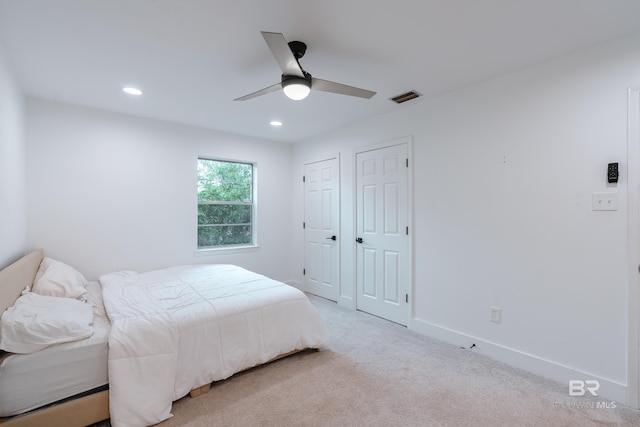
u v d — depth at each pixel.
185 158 3.83
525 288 2.37
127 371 1.72
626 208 1.94
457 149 2.78
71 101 2.99
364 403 1.94
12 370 1.52
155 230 3.60
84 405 1.66
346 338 2.95
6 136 2.06
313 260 4.50
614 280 1.98
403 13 1.69
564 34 1.90
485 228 2.60
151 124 3.57
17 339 1.58
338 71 2.39
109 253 3.30
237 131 4.15
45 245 2.95
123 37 1.91
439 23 1.78
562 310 2.19
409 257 3.19
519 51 2.10
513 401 1.96
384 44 2.01
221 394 2.04
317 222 4.41
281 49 1.62
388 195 3.41
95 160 3.21
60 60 2.19
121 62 2.23
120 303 2.25
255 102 3.04
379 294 3.54
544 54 2.14
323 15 1.70
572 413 1.84
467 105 2.70
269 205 4.63
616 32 1.88
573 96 2.13
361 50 2.08
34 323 1.64
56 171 3.01
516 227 2.42
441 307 2.92
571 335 2.15
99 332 1.85
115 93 2.80
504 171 2.48
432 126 2.97
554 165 2.22
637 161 1.89
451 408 1.89
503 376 2.26
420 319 3.10
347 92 2.13
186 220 3.84
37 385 1.58
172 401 1.87
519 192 2.40
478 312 2.64
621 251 1.96
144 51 2.08
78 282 2.54
